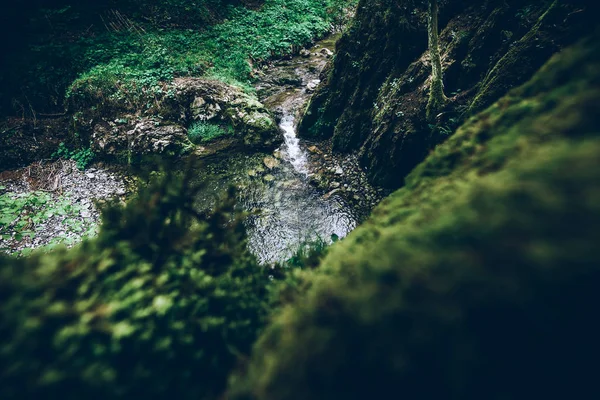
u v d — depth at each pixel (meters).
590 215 0.69
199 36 12.05
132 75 9.20
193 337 1.35
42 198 6.97
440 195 1.36
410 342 0.83
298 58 13.18
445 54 5.98
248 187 7.34
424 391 0.81
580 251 0.66
